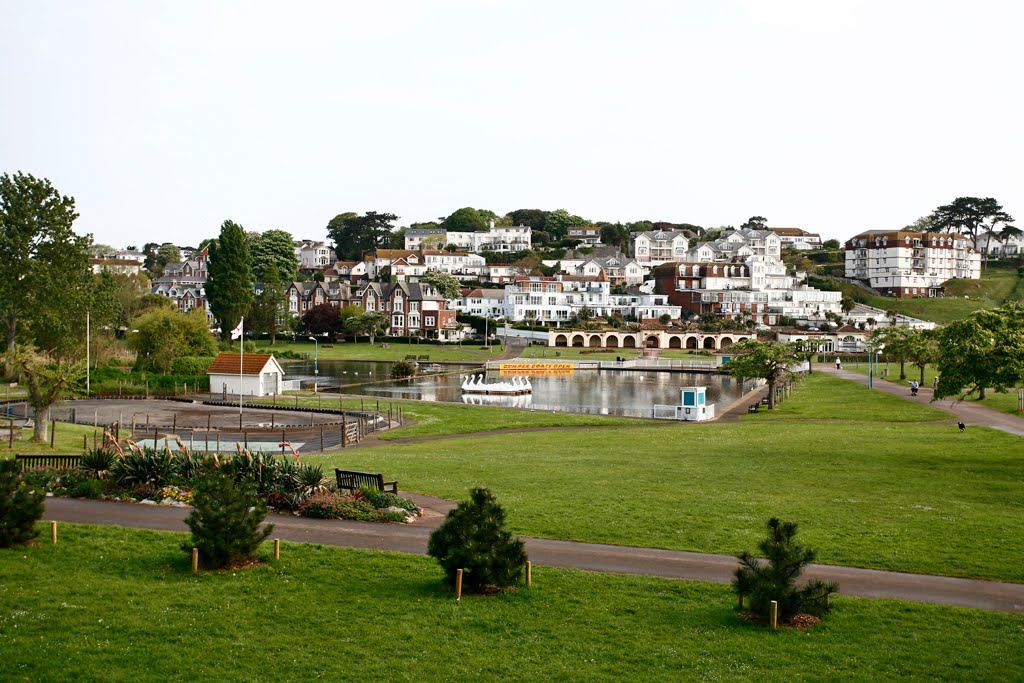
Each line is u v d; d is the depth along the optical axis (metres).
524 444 65.19
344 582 26.95
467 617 24.33
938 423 76.56
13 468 30.73
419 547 31.09
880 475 47.62
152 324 121.75
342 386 126.62
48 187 104.50
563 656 22.06
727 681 20.78
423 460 53.66
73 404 93.31
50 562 27.56
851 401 100.31
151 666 20.92
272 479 37.62
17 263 102.75
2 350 102.19
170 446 62.47
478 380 139.00
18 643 21.62
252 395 106.69
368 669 21.19
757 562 27.27
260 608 24.69
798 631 23.73
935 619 24.58
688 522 35.22
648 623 24.23
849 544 32.09
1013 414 81.56
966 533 33.78
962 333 54.16
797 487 43.75
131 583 26.06
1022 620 24.58
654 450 59.88
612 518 35.75
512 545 26.83
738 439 66.94
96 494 37.31
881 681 20.78
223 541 27.48
